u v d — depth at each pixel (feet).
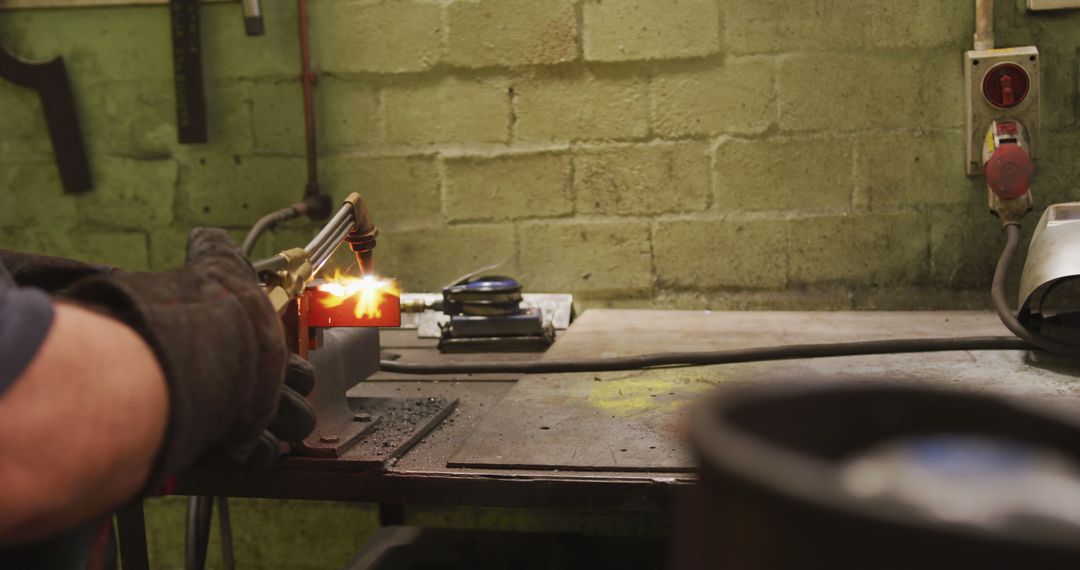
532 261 6.86
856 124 6.42
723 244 6.65
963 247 6.43
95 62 7.02
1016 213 5.70
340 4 6.77
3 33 7.03
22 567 2.09
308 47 6.79
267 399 2.35
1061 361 4.52
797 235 6.57
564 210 6.79
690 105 6.55
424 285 6.98
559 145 6.72
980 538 0.63
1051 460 0.84
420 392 4.61
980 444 0.88
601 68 6.60
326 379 3.66
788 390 0.93
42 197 7.21
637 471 3.20
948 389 0.92
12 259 2.85
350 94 6.86
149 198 7.14
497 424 3.83
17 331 1.60
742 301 6.69
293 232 7.00
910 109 6.36
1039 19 6.16
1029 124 6.13
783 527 0.72
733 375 4.56
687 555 0.89
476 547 5.71
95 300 1.90
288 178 7.00
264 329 2.31
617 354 5.12
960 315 6.05
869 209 6.49
